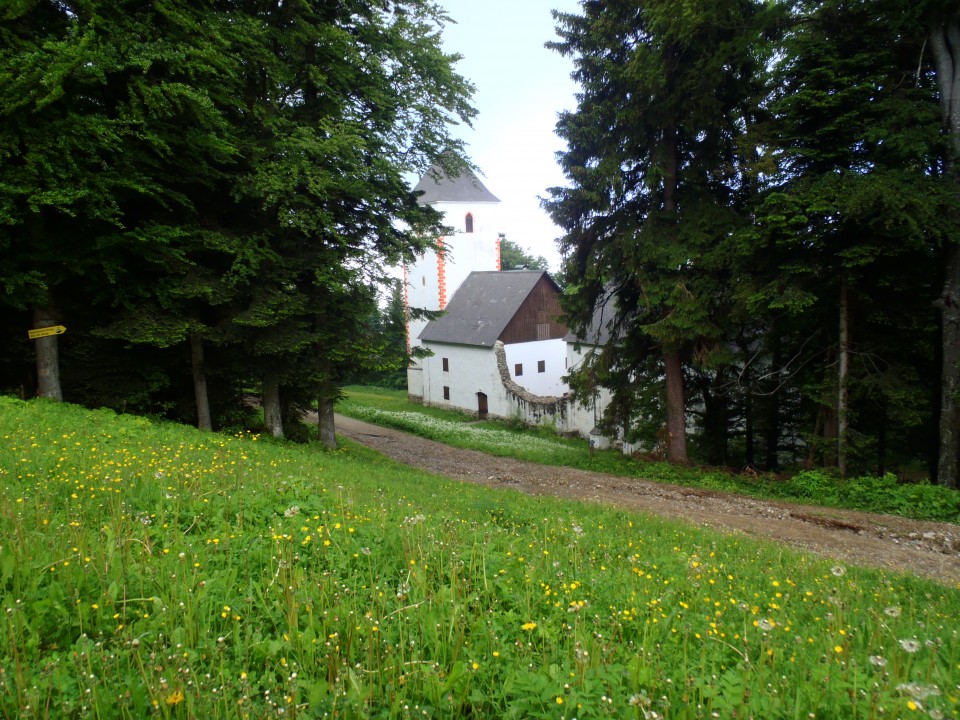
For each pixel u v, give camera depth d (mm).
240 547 5359
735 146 18234
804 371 19109
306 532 5715
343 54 16156
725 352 18266
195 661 3541
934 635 5391
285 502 6949
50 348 14125
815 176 15797
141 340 13758
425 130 18062
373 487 10547
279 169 15031
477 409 41469
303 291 17781
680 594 5879
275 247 16844
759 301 16469
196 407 17359
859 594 7094
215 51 13086
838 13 15984
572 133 18578
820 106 15258
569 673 3420
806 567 8594
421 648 3834
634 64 16781
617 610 4926
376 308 19344
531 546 6805
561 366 43594
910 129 14586
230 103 14305
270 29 14961
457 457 25656
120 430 11422
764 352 19812
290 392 20094
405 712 3084
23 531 4953
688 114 17734
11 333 14734
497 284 45281
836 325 18016
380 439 30688
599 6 18312
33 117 11445
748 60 17109
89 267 13758
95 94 12680
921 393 16391
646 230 18562
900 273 16219
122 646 3604
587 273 19688
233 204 16562
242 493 7055
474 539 6426
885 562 11109
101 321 15086
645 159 19094
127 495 6609
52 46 10781
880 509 15047
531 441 32031
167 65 12719
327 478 10617
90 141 11922
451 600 4410
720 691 3592
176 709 2996
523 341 41250
